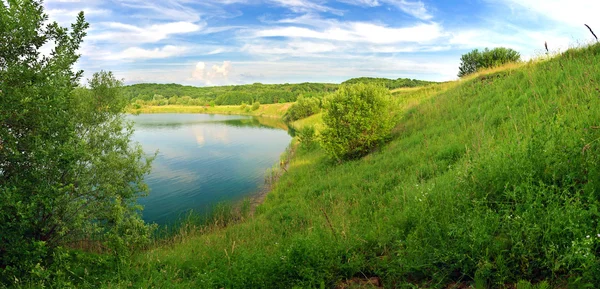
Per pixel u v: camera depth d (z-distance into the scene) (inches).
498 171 195.8
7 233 221.3
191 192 751.1
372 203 318.7
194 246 345.1
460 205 190.9
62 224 273.1
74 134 266.2
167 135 1929.1
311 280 163.3
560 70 486.9
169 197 717.9
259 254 199.6
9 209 219.5
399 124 703.1
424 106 741.3
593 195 150.0
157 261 284.4
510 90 520.7
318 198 445.7
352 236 205.0
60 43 279.6
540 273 133.2
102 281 243.0
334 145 628.4
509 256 140.9
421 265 153.5
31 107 229.6
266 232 353.1
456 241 158.9
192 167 1030.4
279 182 722.8
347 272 173.3
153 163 1096.8
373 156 565.0
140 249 398.0
